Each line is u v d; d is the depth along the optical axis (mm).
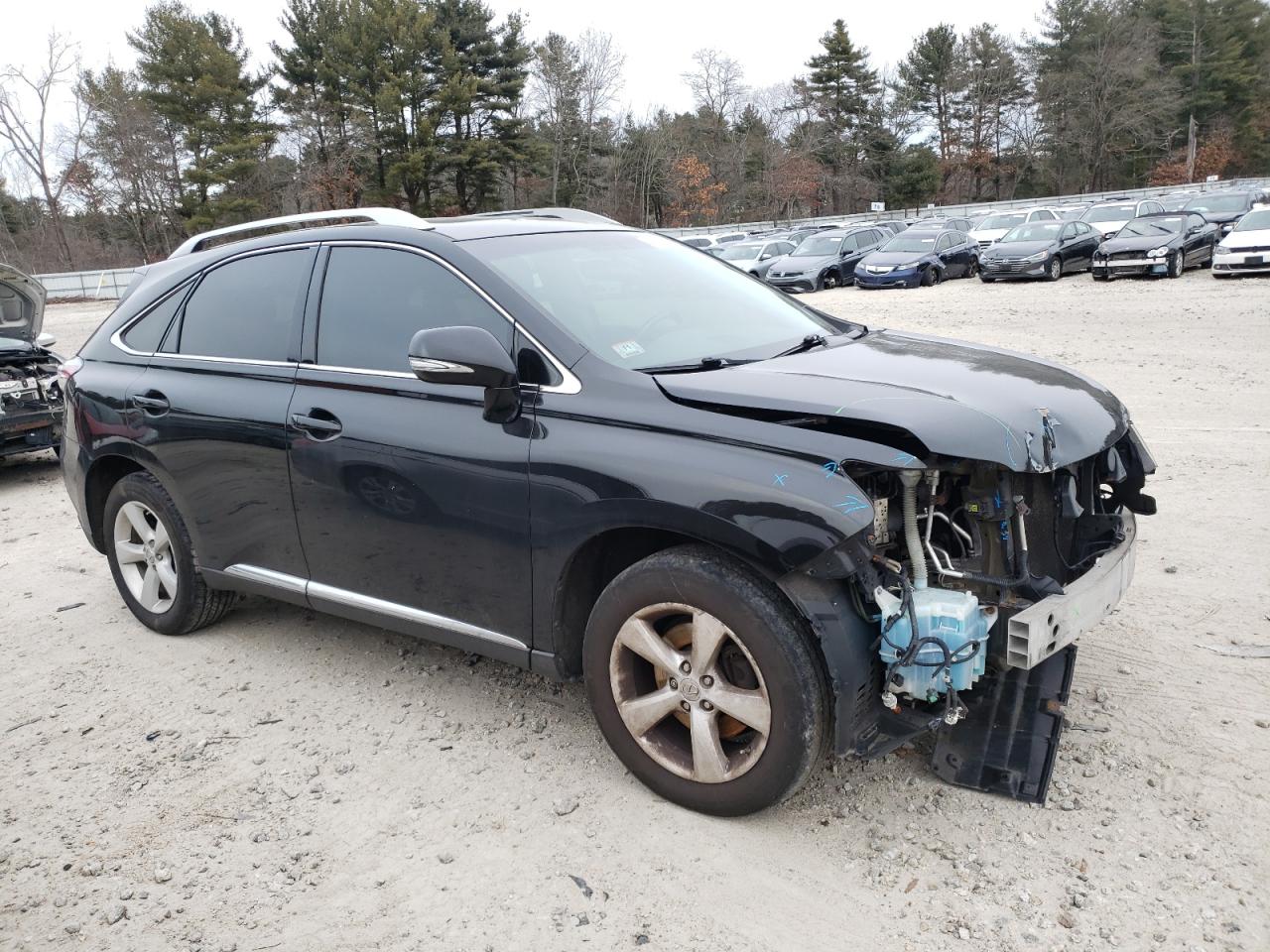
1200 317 14219
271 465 3871
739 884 2773
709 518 2742
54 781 3486
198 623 4613
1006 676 3352
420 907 2752
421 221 3801
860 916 2625
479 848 2990
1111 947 2467
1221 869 2715
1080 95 77688
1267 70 83938
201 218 51375
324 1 54719
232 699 4027
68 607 5188
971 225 33531
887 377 3078
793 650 2727
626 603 3037
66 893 2885
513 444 3170
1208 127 82000
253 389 3941
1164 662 3861
